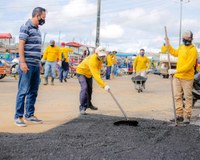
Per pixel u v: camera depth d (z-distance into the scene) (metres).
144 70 15.48
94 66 7.91
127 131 6.54
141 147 5.43
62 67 20.19
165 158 4.91
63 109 9.33
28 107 7.24
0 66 19.25
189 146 5.68
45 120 7.60
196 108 10.75
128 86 18.56
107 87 7.64
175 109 7.85
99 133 6.30
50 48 17.20
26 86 6.91
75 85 17.86
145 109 9.91
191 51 7.75
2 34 29.09
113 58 28.28
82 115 8.38
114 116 8.37
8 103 10.15
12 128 6.66
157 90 16.78
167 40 7.98
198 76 10.40
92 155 4.89
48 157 4.74
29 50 6.94
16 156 4.74
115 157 4.85
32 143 5.41
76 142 5.56
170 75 7.86
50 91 14.18
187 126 7.39
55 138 5.80
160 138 6.12
